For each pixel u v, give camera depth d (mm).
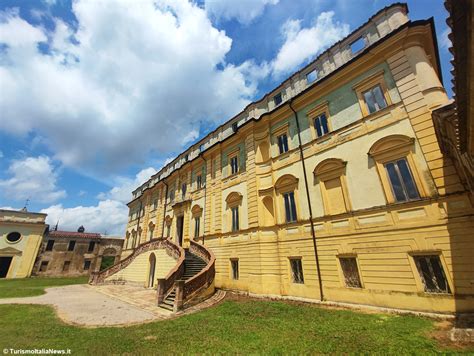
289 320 9078
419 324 7906
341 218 12594
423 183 10227
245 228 17328
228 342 6941
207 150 22953
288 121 17000
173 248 19781
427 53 13000
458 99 4773
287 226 15070
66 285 25062
